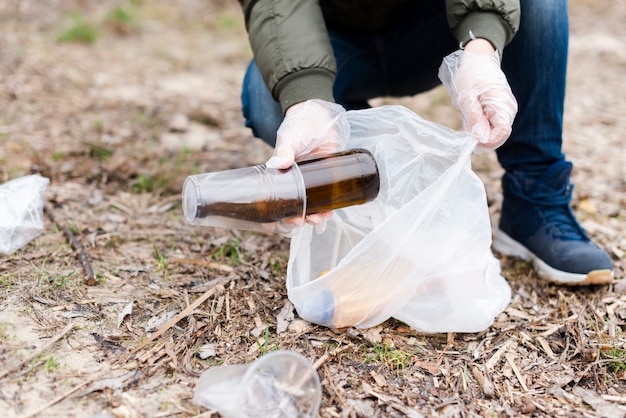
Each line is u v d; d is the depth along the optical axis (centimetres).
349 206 132
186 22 486
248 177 122
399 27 177
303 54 140
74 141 252
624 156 270
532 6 157
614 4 562
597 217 214
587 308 163
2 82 306
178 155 252
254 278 165
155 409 121
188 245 183
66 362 131
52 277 159
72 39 393
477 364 141
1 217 166
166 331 143
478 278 141
